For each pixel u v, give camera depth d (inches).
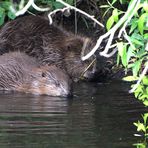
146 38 315.3
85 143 344.2
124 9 644.1
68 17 670.5
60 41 625.3
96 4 661.3
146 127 359.6
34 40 624.4
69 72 606.2
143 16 302.4
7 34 620.1
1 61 562.6
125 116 418.0
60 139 352.8
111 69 593.0
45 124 391.5
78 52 610.2
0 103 469.1
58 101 484.1
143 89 342.3
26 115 420.2
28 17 634.8
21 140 350.6
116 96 499.5
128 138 357.1
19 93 531.5
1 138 354.9
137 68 323.0
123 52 306.5
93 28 661.3
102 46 619.8
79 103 472.4
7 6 623.5
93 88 546.9
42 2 641.0
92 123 395.2
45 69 543.5
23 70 553.6
